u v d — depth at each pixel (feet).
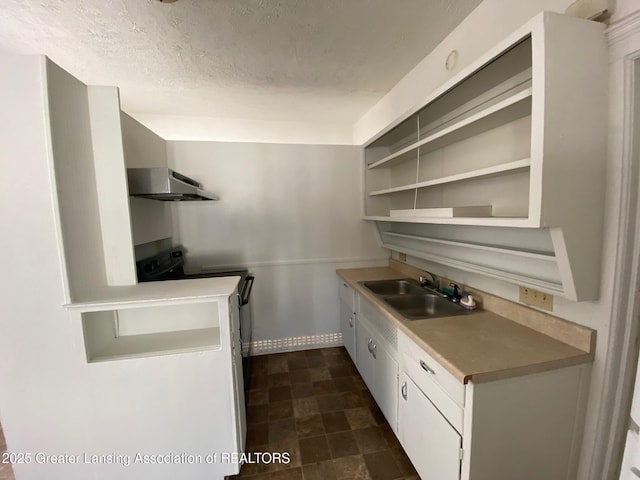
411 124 6.57
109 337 4.95
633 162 3.19
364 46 5.97
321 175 9.19
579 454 3.80
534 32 3.07
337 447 5.58
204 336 5.10
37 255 3.86
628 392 3.49
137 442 4.42
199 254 8.72
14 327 3.94
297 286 9.39
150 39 5.57
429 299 6.50
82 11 4.72
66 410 4.18
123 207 4.85
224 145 8.59
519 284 4.25
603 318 3.48
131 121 5.78
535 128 3.13
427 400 4.19
